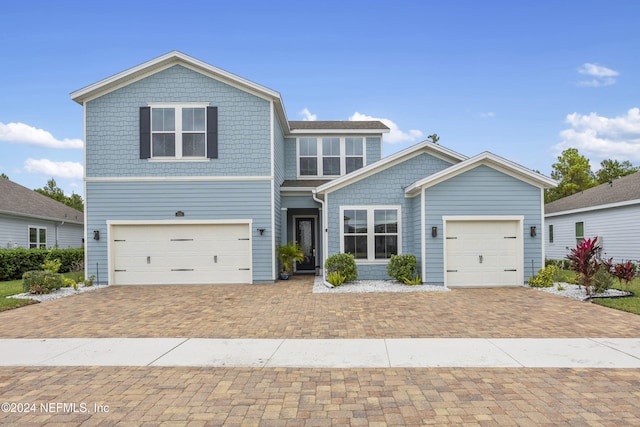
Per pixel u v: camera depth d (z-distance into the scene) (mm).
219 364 5805
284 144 18359
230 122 14703
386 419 4070
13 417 4145
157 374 5418
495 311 9328
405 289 12414
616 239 19062
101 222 14523
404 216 14453
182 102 14648
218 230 14688
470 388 4848
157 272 14531
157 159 14570
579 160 37188
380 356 6102
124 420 4074
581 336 7148
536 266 13352
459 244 13367
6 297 11406
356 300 10812
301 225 18203
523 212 13352
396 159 14477
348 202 14500
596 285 11242
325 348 6535
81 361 5965
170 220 14570
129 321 8633
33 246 21969
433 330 7668
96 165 14547
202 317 8969
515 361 5820
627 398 4520
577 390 4754
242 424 3982
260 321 8531
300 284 14273
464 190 13336
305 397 4625
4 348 6652
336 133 18234
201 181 14633
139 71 14414
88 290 13078
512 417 4090
